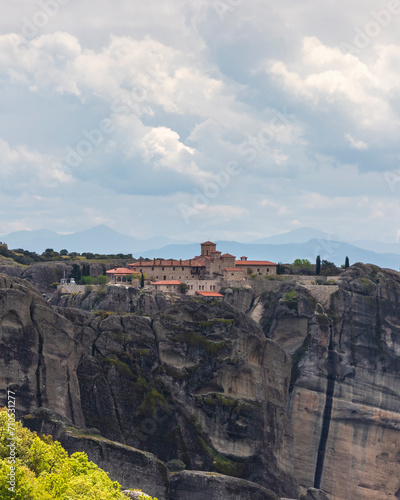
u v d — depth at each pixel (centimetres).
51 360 14625
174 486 13388
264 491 13800
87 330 16175
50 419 13050
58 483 8562
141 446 15488
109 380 15750
